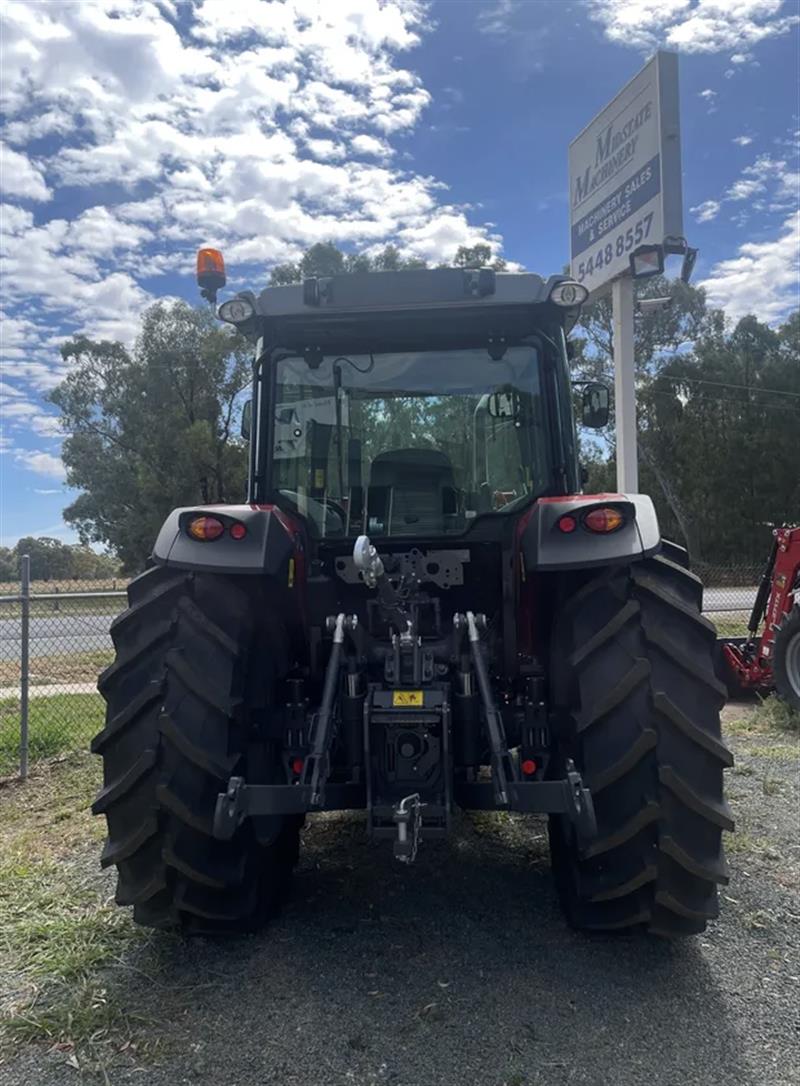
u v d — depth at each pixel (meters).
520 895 3.21
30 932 2.96
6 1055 2.27
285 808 2.53
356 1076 2.11
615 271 9.69
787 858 3.52
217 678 2.65
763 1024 2.31
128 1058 2.22
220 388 36.06
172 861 2.58
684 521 37.88
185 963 2.71
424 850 3.71
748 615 13.27
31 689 8.98
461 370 3.34
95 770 5.54
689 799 2.48
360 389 3.37
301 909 3.11
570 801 2.44
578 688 2.62
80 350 36.66
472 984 2.54
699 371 37.41
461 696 2.76
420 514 3.33
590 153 10.30
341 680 2.80
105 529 37.59
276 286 3.23
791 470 36.03
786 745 5.74
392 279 3.17
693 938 2.82
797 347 37.59
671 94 8.61
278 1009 2.42
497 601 3.30
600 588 2.72
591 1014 2.37
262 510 2.86
